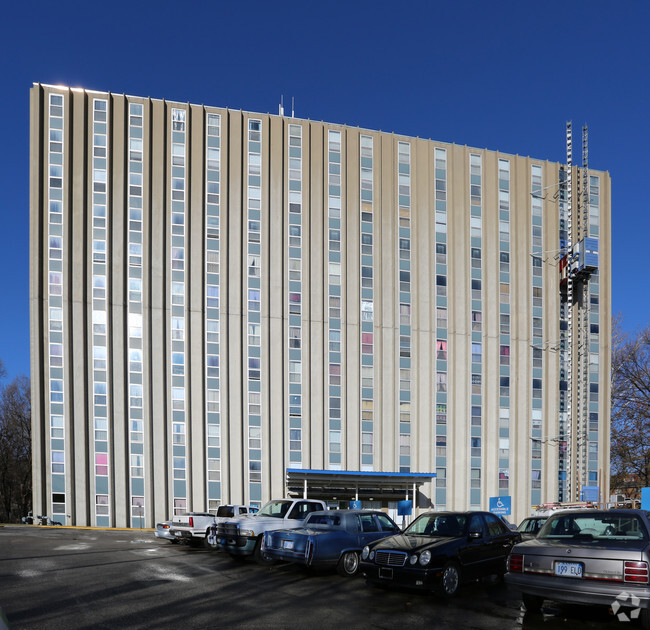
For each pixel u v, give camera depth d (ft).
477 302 148.15
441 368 143.02
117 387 123.95
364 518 42.78
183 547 59.93
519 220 155.12
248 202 136.87
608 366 157.79
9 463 206.28
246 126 139.44
